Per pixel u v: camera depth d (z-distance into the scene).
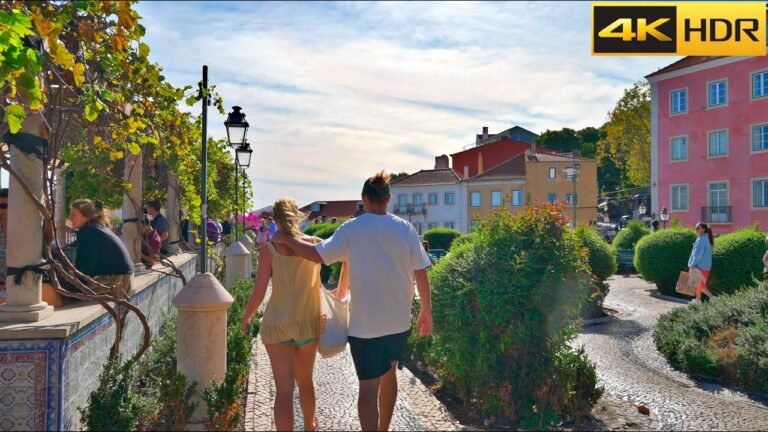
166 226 10.91
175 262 10.59
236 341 6.78
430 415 5.34
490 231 5.86
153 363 6.45
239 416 4.96
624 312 13.12
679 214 40.62
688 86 39.91
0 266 6.53
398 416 5.30
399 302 4.27
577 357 5.71
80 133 7.35
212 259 15.99
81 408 4.87
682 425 5.45
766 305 8.45
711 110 38.59
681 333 8.55
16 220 4.80
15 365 4.35
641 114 60.84
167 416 4.76
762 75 36.06
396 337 4.26
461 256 5.97
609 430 5.26
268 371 7.21
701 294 13.78
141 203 8.81
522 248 5.53
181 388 4.66
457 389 6.08
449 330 5.73
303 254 4.34
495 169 68.31
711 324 8.54
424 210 71.44
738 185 37.34
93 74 5.64
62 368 4.43
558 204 5.70
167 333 7.27
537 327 5.36
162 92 6.54
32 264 4.80
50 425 4.37
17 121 3.81
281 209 4.54
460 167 80.50
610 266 12.35
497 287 5.38
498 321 5.28
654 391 6.79
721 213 38.03
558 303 5.34
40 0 4.21
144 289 7.46
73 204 5.88
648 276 16.31
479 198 67.88
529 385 5.40
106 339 5.71
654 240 16.27
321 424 5.29
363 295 4.22
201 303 4.85
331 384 6.65
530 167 64.69
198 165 11.50
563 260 5.39
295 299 4.50
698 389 7.00
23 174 4.89
